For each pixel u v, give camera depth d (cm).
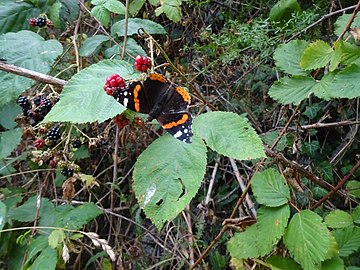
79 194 59
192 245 47
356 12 33
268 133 45
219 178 54
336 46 32
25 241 45
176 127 24
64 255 38
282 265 32
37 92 42
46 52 39
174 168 27
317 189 45
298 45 36
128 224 57
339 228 34
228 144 27
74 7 48
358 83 31
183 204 26
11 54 39
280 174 32
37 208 46
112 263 50
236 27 46
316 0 49
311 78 34
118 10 40
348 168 48
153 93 25
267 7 52
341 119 49
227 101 51
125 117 31
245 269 35
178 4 45
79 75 28
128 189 57
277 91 35
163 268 51
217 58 49
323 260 29
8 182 60
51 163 39
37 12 46
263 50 45
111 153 56
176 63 50
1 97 36
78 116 27
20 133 48
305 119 51
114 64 29
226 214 52
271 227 31
